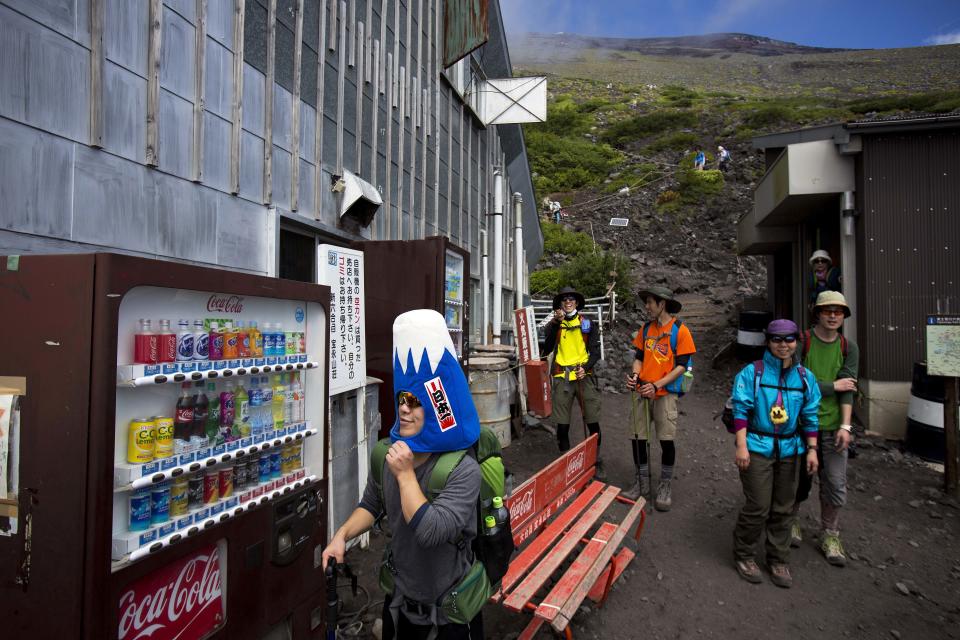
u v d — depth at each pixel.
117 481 1.93
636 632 3.29
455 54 8.31
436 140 8.38
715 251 20.94
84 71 3.04
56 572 1.82
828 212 9.51
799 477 3.89
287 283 2.75
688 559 4.18
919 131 7.38
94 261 1.84
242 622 2.36
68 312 1.85
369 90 6.39
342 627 3.12
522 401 7.60
